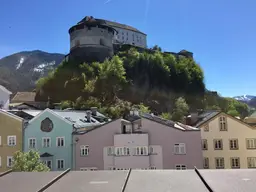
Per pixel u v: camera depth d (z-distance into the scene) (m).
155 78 132.12
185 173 9.09
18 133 48.56
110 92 112.38
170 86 135.38
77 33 129.12
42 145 48.09
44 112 48.69
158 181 8.13
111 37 134.12
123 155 44.72
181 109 107.69
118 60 120.50
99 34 129.00
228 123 50.72
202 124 51.47
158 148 44.47
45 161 46.66
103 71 118.44
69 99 113.12
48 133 48.06
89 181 8.24
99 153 45.91
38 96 121.44
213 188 7.19
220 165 50.25
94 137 46.31
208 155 50.69
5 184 8.18
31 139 48.62
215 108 137.75
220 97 149.38
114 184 7.82
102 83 113.88
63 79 119.56
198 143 43.81
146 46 180.62
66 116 51.41
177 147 44.19
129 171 9.44
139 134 44.72
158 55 136.75
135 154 44.47
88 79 116.69
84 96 110.38
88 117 56.44
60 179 8.59
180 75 139.50
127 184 7.89
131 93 119.88
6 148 48.47
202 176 8.44
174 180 8.21
